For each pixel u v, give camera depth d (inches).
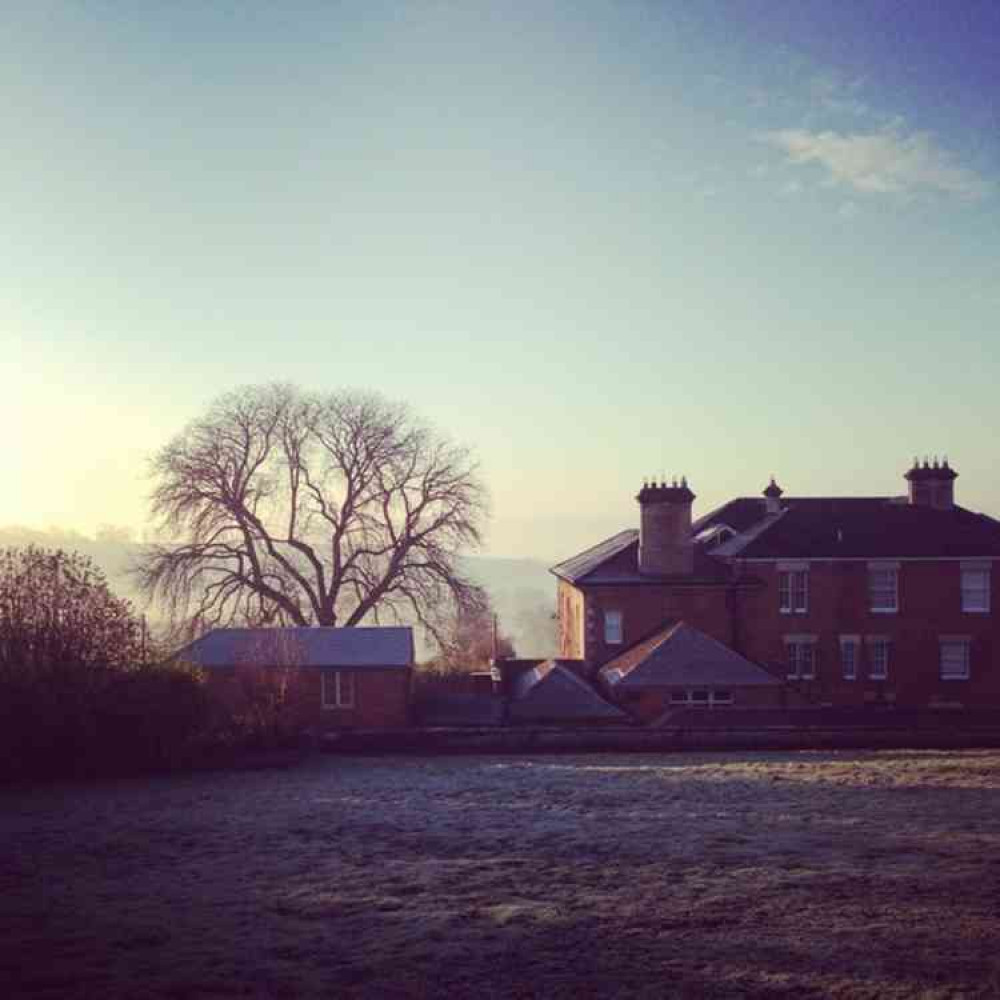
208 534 2364.7
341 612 2608.3
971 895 591.8
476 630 3484.3
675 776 1162.0
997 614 2112.5
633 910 573.3
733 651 1902.1
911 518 2206.0
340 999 445.7
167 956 503.5
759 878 640.4
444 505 2522.1
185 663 1457.9
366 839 804.0
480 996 448.1
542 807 948.6
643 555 2140.7
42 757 1262.3
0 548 1344.7
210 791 1123.9
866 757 1401.3
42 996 448.1
